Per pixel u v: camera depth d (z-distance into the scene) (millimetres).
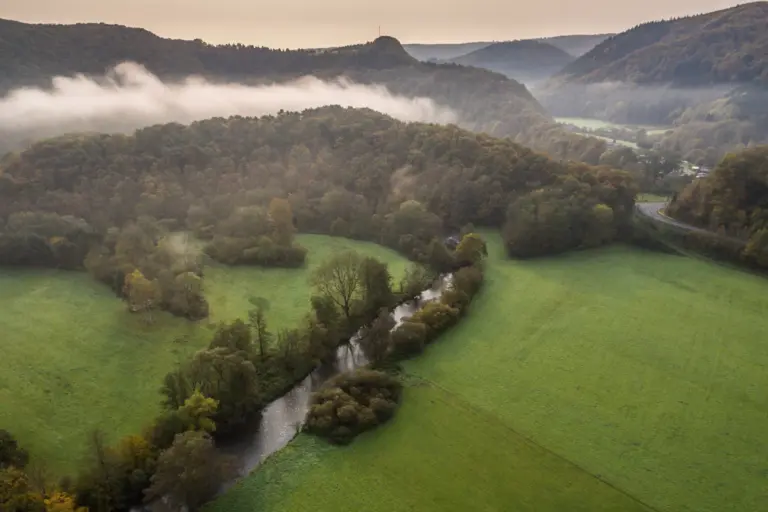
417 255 163375
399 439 89562
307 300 137625
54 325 122875
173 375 94438
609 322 124250
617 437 89812
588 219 166500
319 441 89688
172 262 150875
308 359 110250
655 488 79625
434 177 199500
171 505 76812
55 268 155500
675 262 155625
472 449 87250
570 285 142750
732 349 113500
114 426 92188
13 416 93500
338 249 174250
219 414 92500
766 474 81938
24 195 182250
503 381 104438
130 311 129875
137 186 195250
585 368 107938
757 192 162125
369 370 103562
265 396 101750
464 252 155375
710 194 170000
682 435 90062
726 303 132000
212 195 199500
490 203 187500
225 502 77625
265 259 159250
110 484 76312
